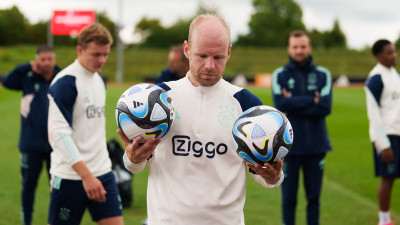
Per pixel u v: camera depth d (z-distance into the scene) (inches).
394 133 189.3
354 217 209.8
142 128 80.2
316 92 177.3
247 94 88.0
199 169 84.2
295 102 171.6
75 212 130.1
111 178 135.3
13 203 224.2
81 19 864.3
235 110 86.4
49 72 190.4
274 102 181.2
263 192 251.8
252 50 2608.3
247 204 227.9
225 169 84.7
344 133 485.4
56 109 123.0
